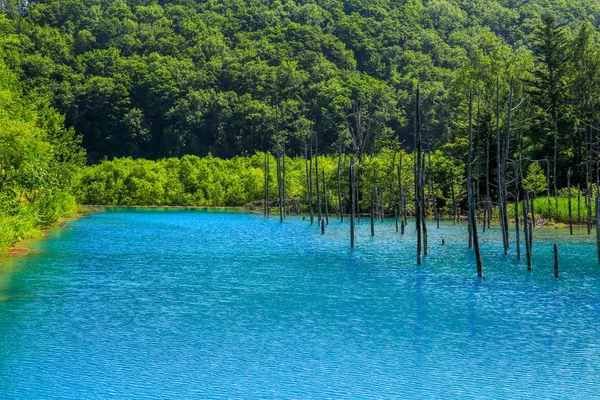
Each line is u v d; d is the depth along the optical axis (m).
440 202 125.75
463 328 39.91
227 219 124.25
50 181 86.69
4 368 32.66
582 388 30.48
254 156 191.88
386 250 74.00
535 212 101.44
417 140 64.88
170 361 33.88
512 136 113.69
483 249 73.12
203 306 45.22
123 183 173.50
